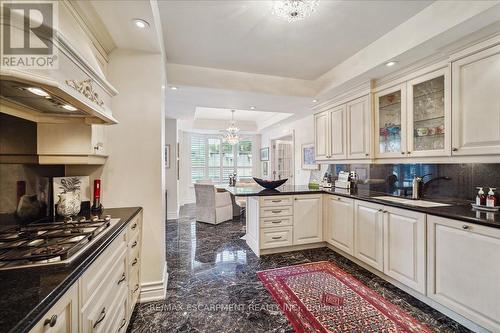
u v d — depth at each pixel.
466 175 2.08
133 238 1.74
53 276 0.77
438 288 1.74
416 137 2.29
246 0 1.79
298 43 2.45
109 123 1.61
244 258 2.91
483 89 1.69
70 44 0.97
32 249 0.98
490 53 1.64
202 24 2.10
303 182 5.29
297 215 3.09
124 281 1.47
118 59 2.01
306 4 1.59
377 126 2.71
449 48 1.91
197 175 7.44
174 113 4.64
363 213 2.51
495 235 1.40
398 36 2.13
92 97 1.25
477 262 1.49
